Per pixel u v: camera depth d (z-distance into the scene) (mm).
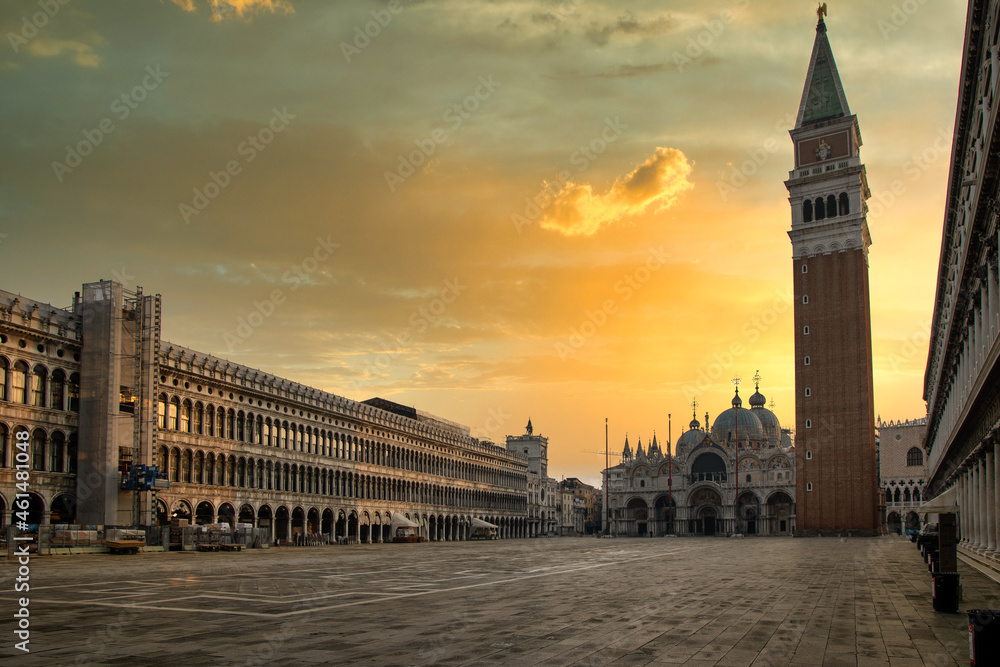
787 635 22156
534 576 43281
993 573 40156
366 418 121625
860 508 151000
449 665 17578
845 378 156125
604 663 17938
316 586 35875
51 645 19922
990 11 34844
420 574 44156
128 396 74938
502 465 183750
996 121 30547
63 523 70062
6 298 66188
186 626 23125
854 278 158125
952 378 68875
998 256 38062
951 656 19250
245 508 91250
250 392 93500
